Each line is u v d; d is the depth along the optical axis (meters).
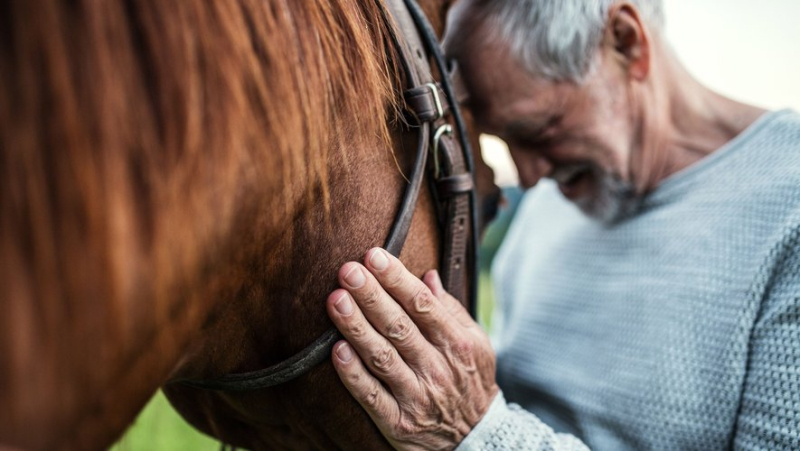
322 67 0.52
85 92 0.36
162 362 0.43
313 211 0.58
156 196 0.39
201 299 0.46
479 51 0.90
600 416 0.97
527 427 0.78
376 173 0.63
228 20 0.44
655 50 0.98
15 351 0.34
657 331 0.93
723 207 0.92
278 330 0.61
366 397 0.65
